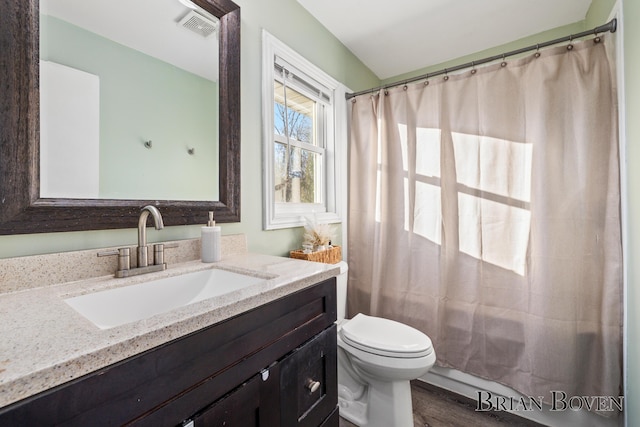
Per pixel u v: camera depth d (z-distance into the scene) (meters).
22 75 0.74
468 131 1.68
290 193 1.73
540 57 1.47
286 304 0.80
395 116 1.94
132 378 0.48
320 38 1.87
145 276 0.88
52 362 0.40
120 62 0.96
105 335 0.48
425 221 1.82
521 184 1.54
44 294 0.71
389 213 1.95
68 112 0.83
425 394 1.73
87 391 0.43
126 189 0.96
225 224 1.26
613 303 1.31
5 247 0.73
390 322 1.57
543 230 1.45
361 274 2.08
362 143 2.08
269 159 1.47
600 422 1.37
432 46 2.13
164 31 1.07
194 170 1.15
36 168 0.76
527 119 1.51
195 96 1.16
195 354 0.58
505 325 1.57
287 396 0.79
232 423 0.64
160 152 1.05
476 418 1.53
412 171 1.86
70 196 0.83
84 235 0.87
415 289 1.84
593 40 1.37
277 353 0.77
